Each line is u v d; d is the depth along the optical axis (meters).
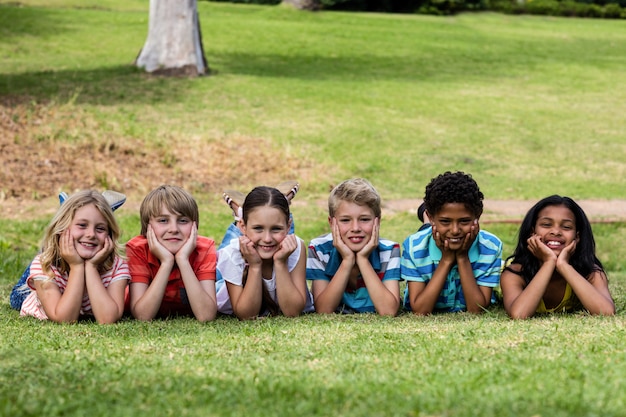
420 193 16.45
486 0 49.62
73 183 15.58
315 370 4.27
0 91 22.41
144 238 6.76
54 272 6.48
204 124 20.59
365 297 7.04
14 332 5.75
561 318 6.29
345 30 37.72
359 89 25.77
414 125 21.83
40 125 18.36
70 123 18.92
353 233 6.71
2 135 17.25
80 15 36.88
